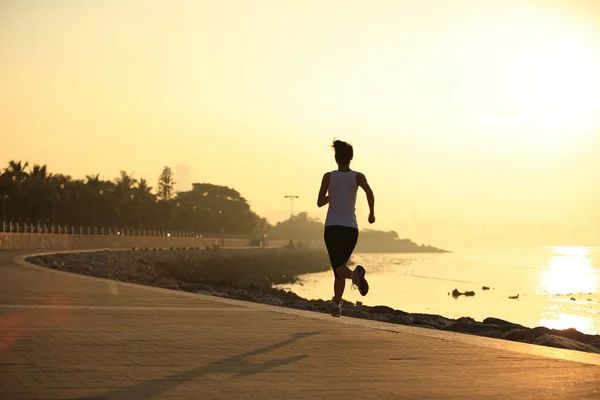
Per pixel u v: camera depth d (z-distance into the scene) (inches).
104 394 206.2
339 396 211.2
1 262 1477.6
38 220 4564.5
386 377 244.8
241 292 1118.4
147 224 6097.4
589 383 237.3
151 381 228.7
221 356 286.5
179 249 5157.5
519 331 542.0
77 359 271.1
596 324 1537.9
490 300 2258.9
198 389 217.0
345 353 302.0
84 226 5088.6
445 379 242.2
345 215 371.2
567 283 3353.8
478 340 352.2
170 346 313.3
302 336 358.9
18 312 460.8
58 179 4987.7
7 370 244.2
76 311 478.0
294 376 243.9
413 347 324.8
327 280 4313.5
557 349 323.3
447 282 3366.1
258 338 347.6
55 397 200.7
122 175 6323.8
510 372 258.5
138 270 2778.1
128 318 436.5
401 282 3344.0
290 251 6707.7
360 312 687.7
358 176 374.6
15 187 4446.4
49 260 2050.9
